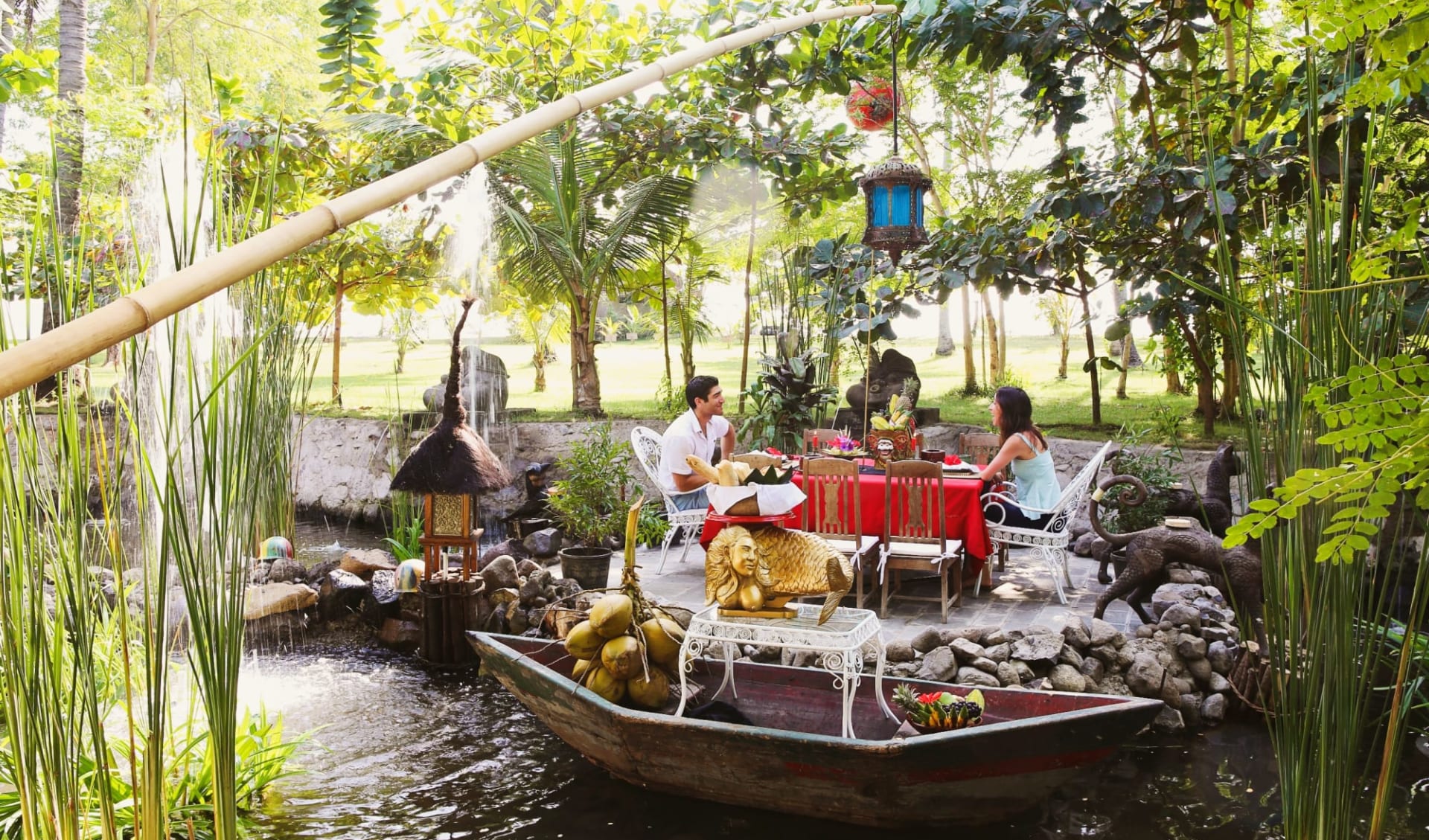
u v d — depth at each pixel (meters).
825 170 10.22
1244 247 5.18
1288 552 1.84
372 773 3.91
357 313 10.61
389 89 9.43
